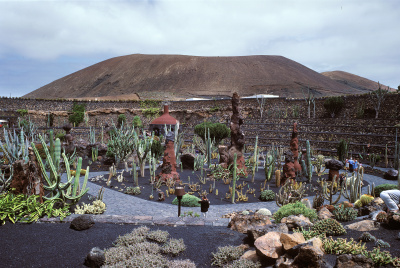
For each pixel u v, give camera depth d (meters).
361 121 38.34
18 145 21.61
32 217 10.11
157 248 7.85
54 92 139.75
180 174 24.67
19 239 8.73
